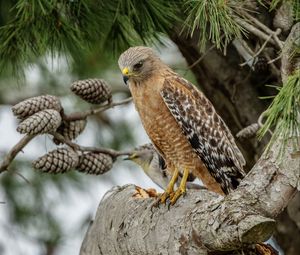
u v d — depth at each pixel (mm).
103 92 11578
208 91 12461
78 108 18094
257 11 11031
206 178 11727
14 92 18031
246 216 8172
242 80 12219
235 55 12219
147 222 9570
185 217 9062
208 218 8484
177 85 11578
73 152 11430
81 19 11562
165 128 11578
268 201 8430
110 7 11508
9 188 16953
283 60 9273
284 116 8039
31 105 11203
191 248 8820
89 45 12070
